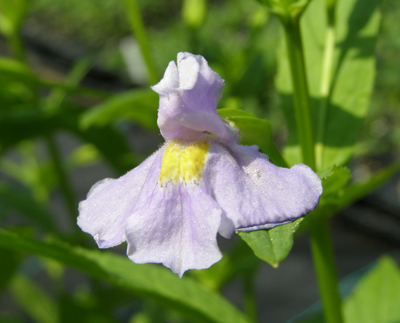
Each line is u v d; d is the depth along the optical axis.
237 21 0.49
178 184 0.08
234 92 0.16
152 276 0.10
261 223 0.07
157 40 0.51
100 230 0.08
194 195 0.08
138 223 0.08
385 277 0.14
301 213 0.07
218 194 0.08
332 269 0.10
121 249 0.25
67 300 0.16
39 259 0.20
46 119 0.15
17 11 0.16
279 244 0.07
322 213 0.10
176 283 0.11
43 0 0.75
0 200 0.16
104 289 0.17
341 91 0.11
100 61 0.54
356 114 0.11
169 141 0.08
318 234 0.10
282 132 0.38
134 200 0.08
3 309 0.24
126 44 0.53
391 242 0.30
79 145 0.41
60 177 0.18
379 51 0.36
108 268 0.10
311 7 0.11
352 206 0.31
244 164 0.08
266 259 0.07
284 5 0.09
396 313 0.13
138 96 0.13
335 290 0.10
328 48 0.11
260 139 0.08
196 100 0.08
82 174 0.37
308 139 0.10
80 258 0.10
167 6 0.64
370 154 0.35
